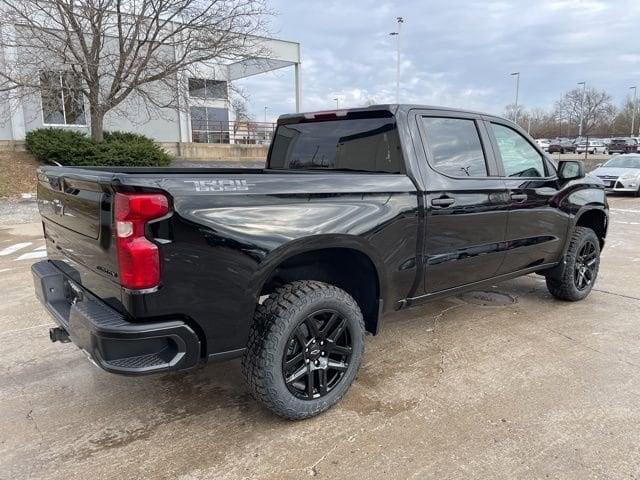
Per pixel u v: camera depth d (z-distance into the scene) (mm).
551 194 4512
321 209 2852
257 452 2631
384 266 3211
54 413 3031
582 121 78000
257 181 2633
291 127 4258
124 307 2338
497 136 4125
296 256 3016
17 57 16141
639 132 80938
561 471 2453
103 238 2434
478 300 5258
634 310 4930
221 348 2590
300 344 2850
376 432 2803
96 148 16562
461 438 2738
